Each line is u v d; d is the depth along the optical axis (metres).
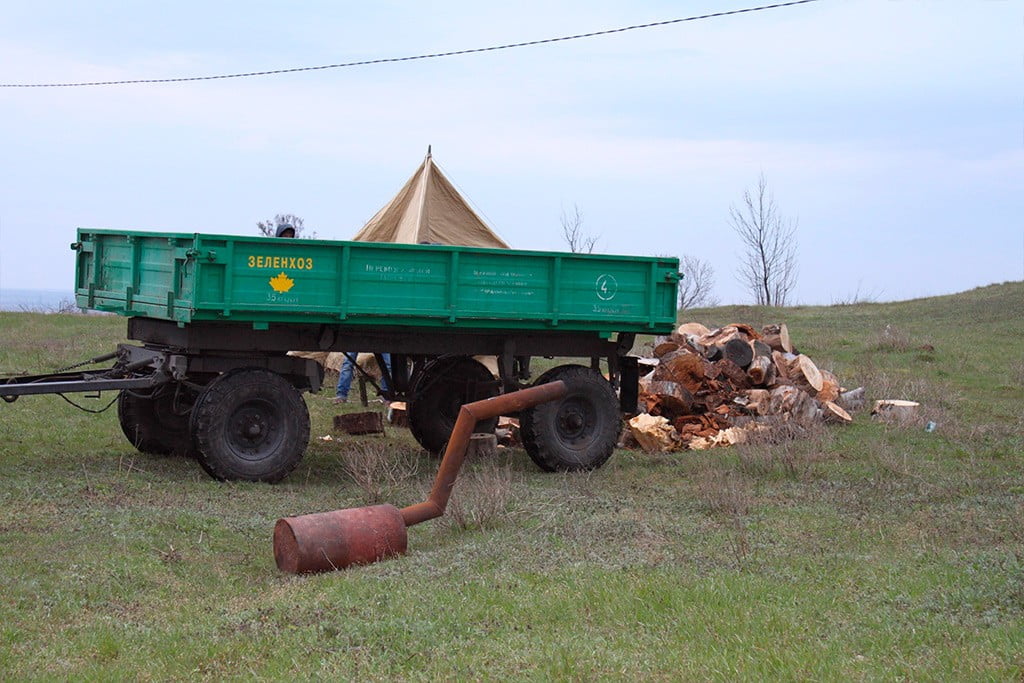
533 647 6.07
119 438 13.34
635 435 14.50
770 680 5.52
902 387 19.06
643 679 5.59
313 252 11.18
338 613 6.72
